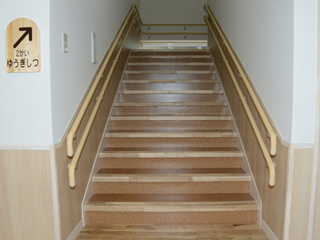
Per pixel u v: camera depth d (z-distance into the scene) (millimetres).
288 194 1691
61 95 1742
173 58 4547
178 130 3111
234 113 3000
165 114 3398
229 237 1990
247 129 2504
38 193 1672
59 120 1719
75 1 1974
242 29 2686
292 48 1611
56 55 1661
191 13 6148
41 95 1604
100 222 2201
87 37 2252
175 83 3834
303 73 1612
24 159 1654
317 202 1712
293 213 1708
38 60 1570
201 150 2729
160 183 2408
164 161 2643
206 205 2172
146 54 4836
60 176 1724
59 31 1699
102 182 2420
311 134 1651
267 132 1959
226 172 2496
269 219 1973
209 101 3594
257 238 1979
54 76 1640
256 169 2246
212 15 4285
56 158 1668
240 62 2736
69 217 1872
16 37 1573
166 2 6145
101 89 2672
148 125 3168
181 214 2188
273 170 1741
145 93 3582
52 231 1697
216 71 4027
